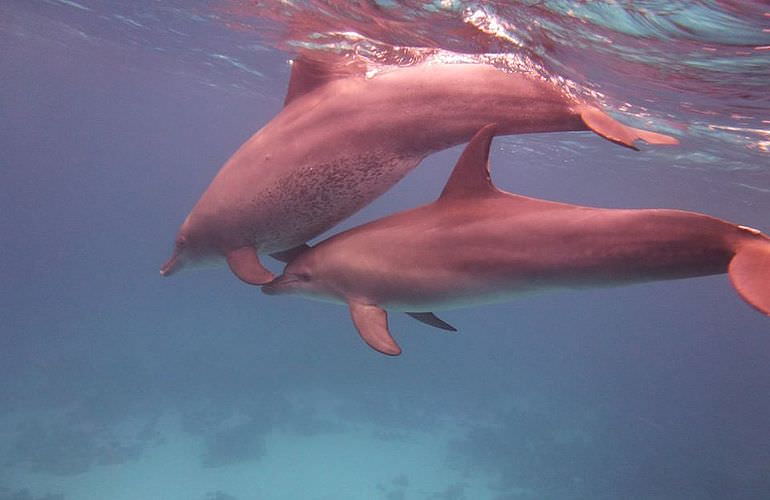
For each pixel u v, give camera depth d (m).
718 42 7.81
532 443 32.75
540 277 4.16
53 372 34.19
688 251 3.58
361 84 5.38
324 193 5.35
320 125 5.39
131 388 32.59
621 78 10.20
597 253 3.89
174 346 42.97
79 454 23.73
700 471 30.83
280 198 5.43
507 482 26.70
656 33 7.82
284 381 36.47
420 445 30.42
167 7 15.68
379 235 5.01
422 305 4.84
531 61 9.23
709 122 13.34
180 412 30.53
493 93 4.96
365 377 39.50
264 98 35.53
